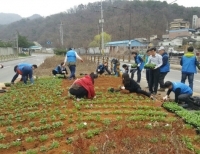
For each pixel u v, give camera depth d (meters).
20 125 6.96
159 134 5.91
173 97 10.40
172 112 7.84
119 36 76.88
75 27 87.06
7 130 6.71
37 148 5.57
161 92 11.59
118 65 16.67
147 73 11.69
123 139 5.40
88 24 85.12
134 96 9.93
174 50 51.66
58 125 6.75
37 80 14.96
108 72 17.64
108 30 78.12
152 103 8.98
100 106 8.52
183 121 7.02
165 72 11.52
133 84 10.23
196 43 57.25
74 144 5.38
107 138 5.22
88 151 5.20
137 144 5.02
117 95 10.18
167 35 73.50
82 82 9.58
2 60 48.34
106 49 70.38
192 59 9.97
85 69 25.80
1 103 9.45
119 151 4.69
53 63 32.78
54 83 13.52
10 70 27.00
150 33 75.12
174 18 80.94
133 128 6.50
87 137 5.98
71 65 14.82
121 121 6.96
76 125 6.70
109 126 6.55
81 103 8.90
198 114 7.60
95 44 67.88
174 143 4.97
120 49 69.38
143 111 7.76
